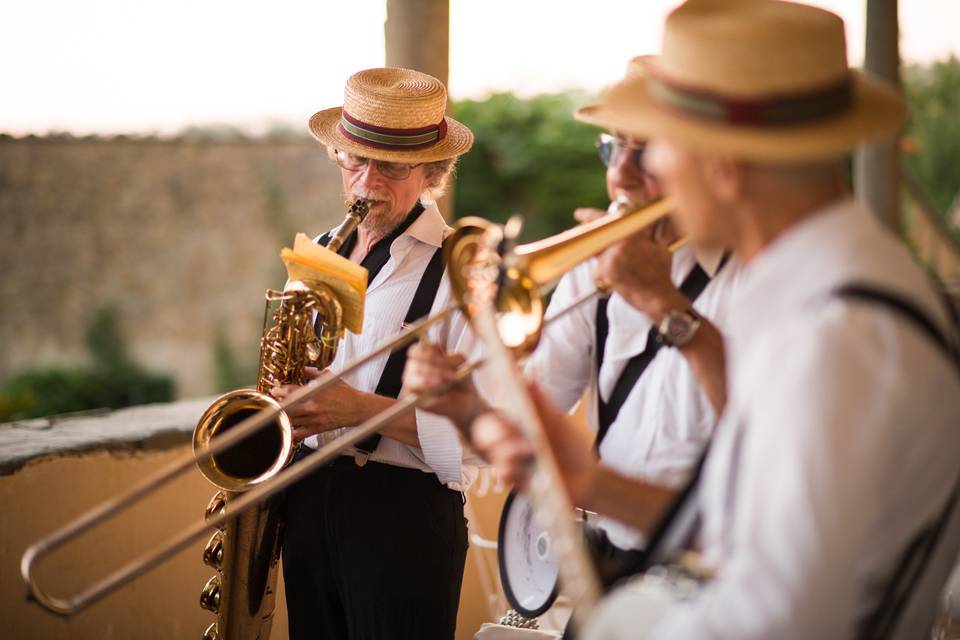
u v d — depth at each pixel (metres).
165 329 14.14
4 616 2.82
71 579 2.95
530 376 2.22
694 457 2.04
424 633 2.45
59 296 13.98
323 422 2.38
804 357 1.21
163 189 14.33
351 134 2.49
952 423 1.27
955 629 2.42
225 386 14.00
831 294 1.25
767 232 1.33
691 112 1.30
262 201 14.53
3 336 13.73
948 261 5.29
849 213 1.31
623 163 2.04
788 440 1.18
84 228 14.11
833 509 1.15
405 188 2.54
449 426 2.42
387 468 2.46
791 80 1.28
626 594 1.35
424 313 2.51
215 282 14.32
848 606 1.16
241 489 2.29
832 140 1.26
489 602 3.53
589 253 1.72
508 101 11.21
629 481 1.60
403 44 3.39
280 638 3.31
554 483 1.37
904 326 1.23
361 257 2.62
